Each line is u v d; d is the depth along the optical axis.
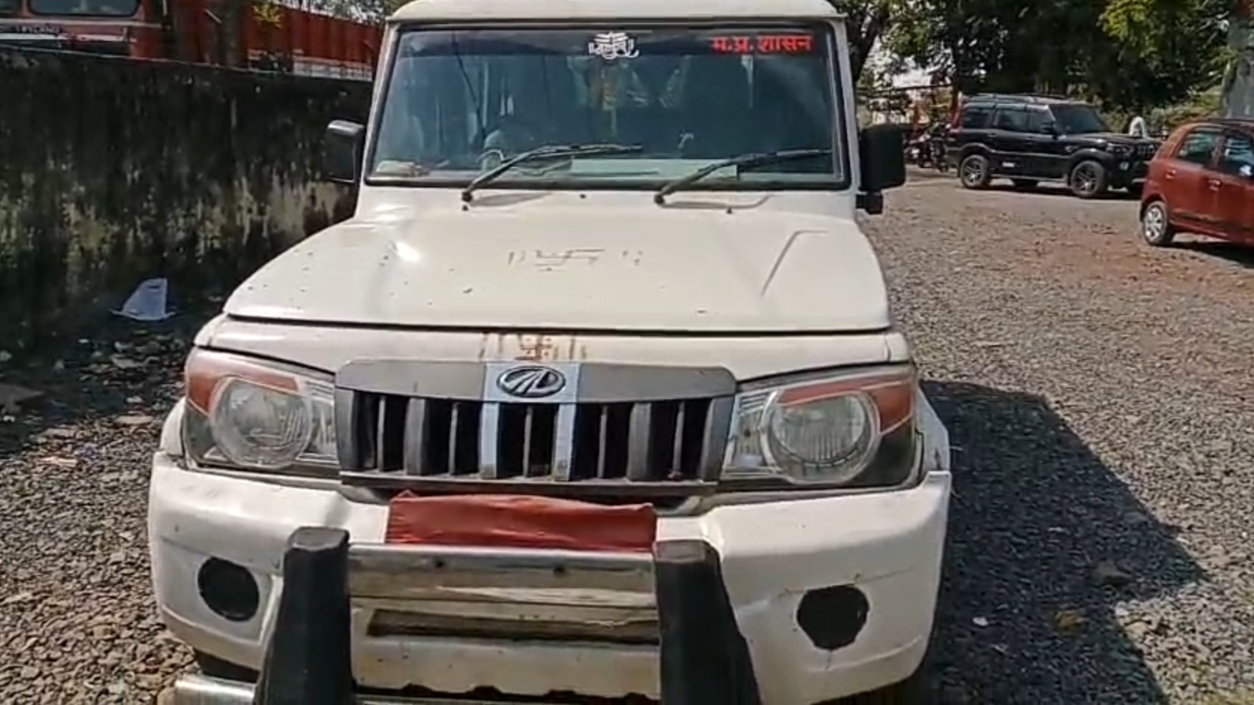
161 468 2.71
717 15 3.79
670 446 2.51
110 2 9.94
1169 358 8.28
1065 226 17.33
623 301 2.68
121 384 6.66
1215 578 4.30
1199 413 6.69
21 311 7.56
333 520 2.49
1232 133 14.27
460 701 2.50
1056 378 7.48
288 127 10.80
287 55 12.69
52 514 4.61
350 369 2.56
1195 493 5.25
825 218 3.55
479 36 3.85
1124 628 3.87
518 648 2.44
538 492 2.49
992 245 14.93
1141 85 35.25
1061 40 35.56
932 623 2.66
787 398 2.53
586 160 3.70
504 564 2.34
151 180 8.91
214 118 9.67
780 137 3.72
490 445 2.50
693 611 2.23
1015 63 36.91
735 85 3.77
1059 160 23.11
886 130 3.83
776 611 2.44
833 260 3.02
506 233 3.24
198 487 2.61
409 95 3.84
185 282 9.38
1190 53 24.78
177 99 9.16
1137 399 7.00
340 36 14.02
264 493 2.56
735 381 2.53
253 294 2.80
